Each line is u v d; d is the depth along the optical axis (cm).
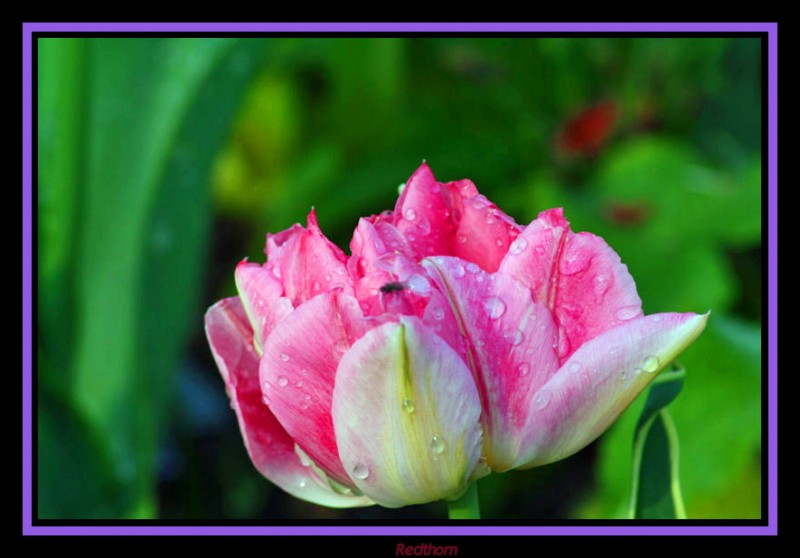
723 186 74
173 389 70
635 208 74
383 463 48
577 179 85
